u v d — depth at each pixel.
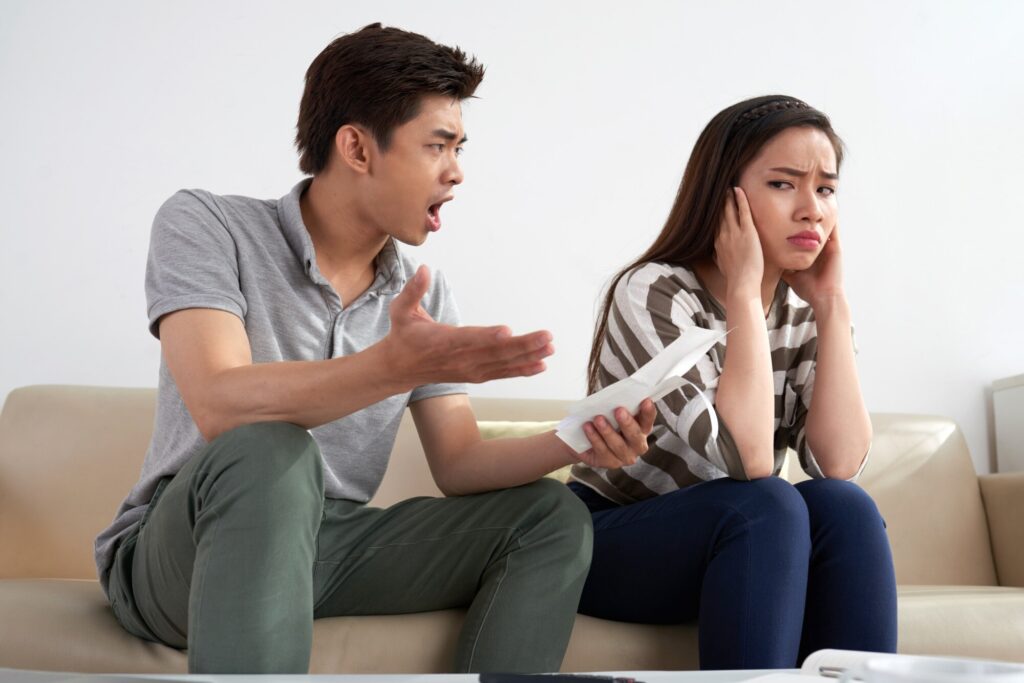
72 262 2.16
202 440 1.25
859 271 2.52
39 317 2.13
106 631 1.23
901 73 2.62
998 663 0.65
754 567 1.19
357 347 1.42
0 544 1.79
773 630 1.18
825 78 2.58
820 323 1.54
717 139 1.52
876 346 2.49
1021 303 2.58
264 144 2.29
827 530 1.28
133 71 2.24
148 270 1.31
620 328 1.46
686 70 2.53
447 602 1.31
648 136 2.49
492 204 2.38
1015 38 2.68
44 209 2.16
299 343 1.37
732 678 0.76
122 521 1.28
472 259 2.35
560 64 2.46
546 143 2.43
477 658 1.21
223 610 0.96
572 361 2.37
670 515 1.30
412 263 1.54
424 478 1.95
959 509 2.20
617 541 1.35
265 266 1.37
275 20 2.32
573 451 1.27
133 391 1.93
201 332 1.21
